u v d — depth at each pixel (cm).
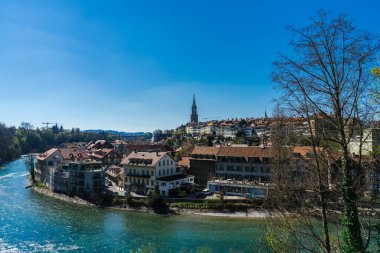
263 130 17225
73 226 6241
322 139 1648
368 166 1628
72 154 12638
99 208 7806
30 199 8756
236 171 8712
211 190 8200
